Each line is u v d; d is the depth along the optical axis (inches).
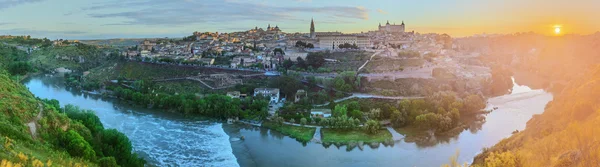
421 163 6870.1
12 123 5157.5
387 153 7386.8
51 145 5201.8
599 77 6515.8
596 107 4849.9
